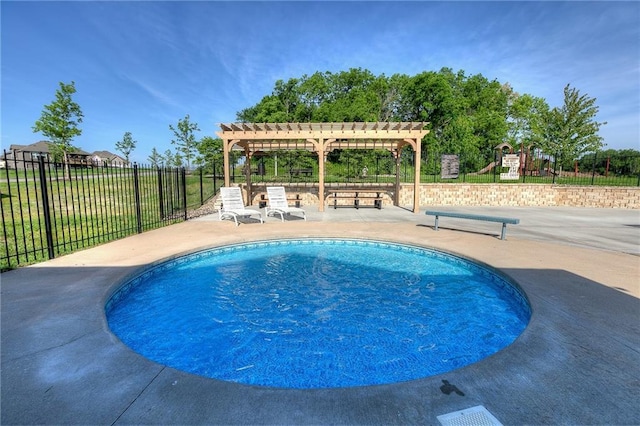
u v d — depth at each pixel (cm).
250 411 193
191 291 482
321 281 526
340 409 194
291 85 3794
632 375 232
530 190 1421
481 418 188
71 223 906
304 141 1385
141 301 446
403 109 4000
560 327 308
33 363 243
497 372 235
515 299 442
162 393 210
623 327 308
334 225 890
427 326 379
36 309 340
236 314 408
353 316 404
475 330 371
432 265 609
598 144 2452
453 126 3372
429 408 196
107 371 234
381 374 285
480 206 1395
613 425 183
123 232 780
